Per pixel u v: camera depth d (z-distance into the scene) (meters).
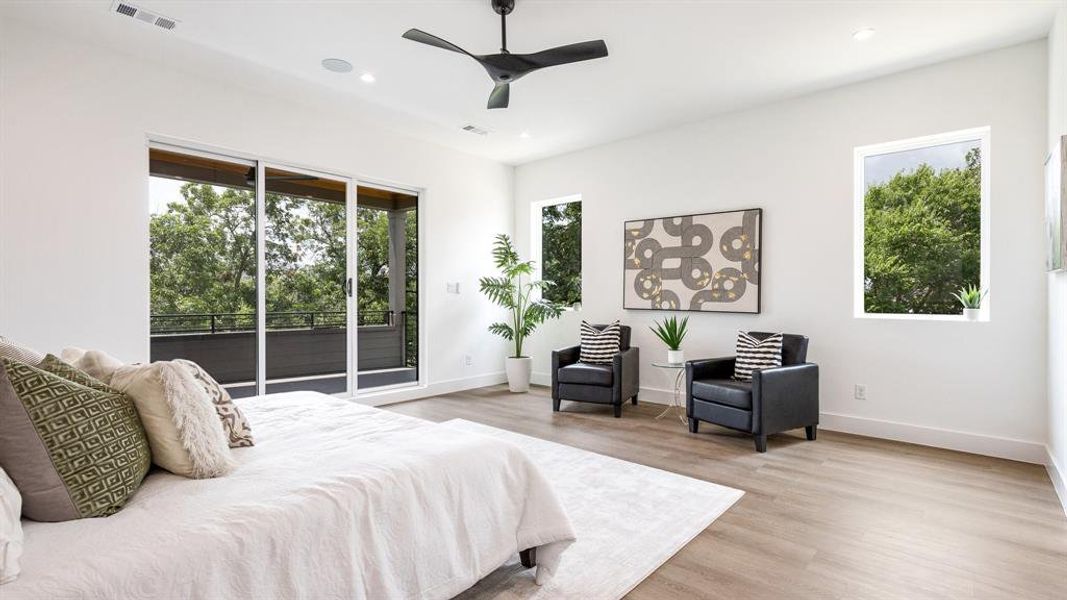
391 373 5.42
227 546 1.25
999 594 1.88
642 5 2.95
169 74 3.76
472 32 3.26
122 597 1.08
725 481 3.01
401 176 5.31
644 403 5.27
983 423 3.53
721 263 4.74
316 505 1.43
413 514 1.61
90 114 3.40
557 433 4.09
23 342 3.15
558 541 1.94
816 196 4.24
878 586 1.94
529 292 6.28
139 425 1.59
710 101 4.43
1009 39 3.34
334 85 4.10
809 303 4.28
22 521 1.32
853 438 3.93
